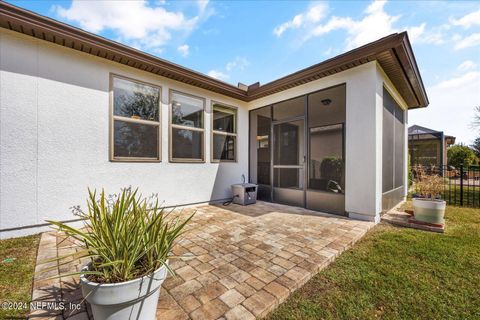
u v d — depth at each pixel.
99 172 3.67
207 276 1.98
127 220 1.42
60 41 3.18
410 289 1.83
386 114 4.43
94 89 3.64
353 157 3.95
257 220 3.82
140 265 1.42
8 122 2.90
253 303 1.60
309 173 4.74
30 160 3.05
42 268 2.09
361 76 3.84
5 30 2.87
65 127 3.35
